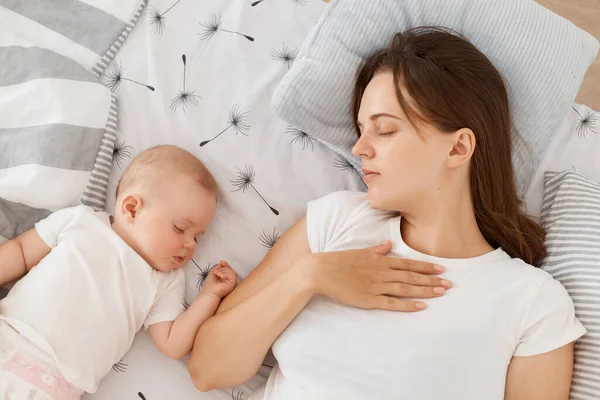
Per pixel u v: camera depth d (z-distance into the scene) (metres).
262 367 1.13
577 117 1.31
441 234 1.00
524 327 0.93
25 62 1.19
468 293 0.95
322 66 1.13
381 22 1.15
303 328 0.96
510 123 1.10
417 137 0.94
